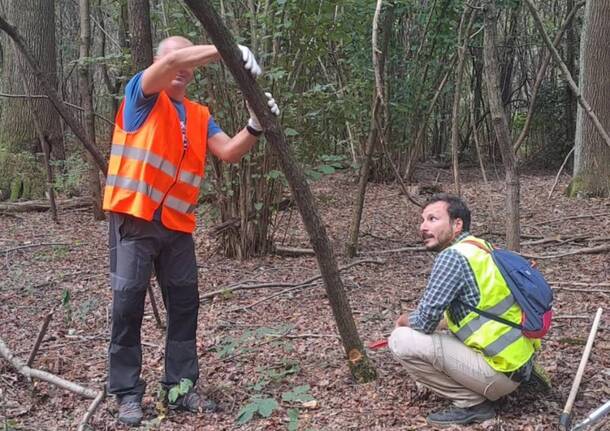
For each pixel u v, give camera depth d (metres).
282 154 3.39
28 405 3.87
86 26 9.10
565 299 5.58
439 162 19.05
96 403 3.56
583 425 3.07
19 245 8.23
